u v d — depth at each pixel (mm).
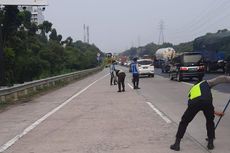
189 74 37000
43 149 9625
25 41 39469
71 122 13766
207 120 9492
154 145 9820
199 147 9570
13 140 10898
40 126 13125
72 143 10227
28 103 21062
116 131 11828
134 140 10469
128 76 52188
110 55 64375
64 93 27125
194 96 9414
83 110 17094
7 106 19938
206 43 53594
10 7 34719
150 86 31875
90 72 66938
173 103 19375
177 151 9180
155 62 84875
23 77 36406
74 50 80250
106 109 17250
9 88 21609
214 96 22266
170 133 11398
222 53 48844
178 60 38375
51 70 49094
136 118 14406
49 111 17156
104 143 10156
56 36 76875
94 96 23859
